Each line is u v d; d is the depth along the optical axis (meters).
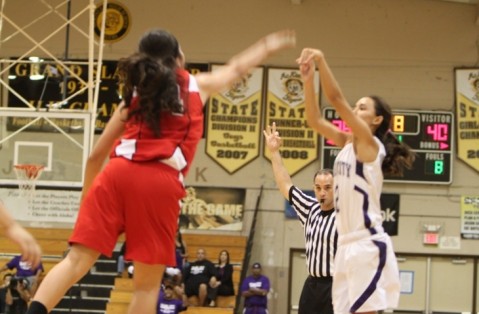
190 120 4.95
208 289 20.73
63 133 18.06
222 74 5.21
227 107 23.92
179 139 4.90
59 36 23.98
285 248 23.48
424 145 23.31
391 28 23.94
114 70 23.89
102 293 20.50
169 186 4.84
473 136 23.33
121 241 21.59
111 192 4.82
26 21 23.95
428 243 23.27
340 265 5.89
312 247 8.64
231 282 21.16
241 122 23.88
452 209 23.33
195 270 20.89
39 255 4.15
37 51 23.95
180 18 24.06
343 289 5.93
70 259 4.80
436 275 23.27
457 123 23.42
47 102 23.62
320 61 5.39
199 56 23.98
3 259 21.48
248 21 24.05
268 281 21.84
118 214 4.83
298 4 24.03
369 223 5.77
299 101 23.83
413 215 23.36
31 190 18.67
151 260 4.84
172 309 18.64
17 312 18.91
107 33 24.02
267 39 5.31
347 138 6.01
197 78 5.13
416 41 23.84
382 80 23.77
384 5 23.97
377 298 5.73
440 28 23.84
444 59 23.75
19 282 19.00
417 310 23.19
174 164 4.87
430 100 23.62
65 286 4.76
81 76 23.80
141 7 24.11
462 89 23.52
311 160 23.56
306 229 8.80
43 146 18.91
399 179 23.31
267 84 23.92
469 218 23.22
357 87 23.80
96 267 21.16
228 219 23.56
